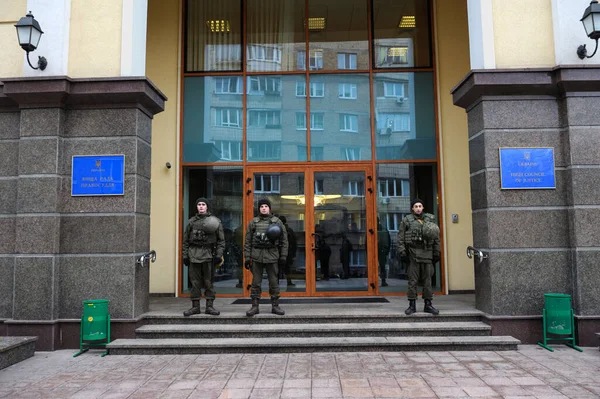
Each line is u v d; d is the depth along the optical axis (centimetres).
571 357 570
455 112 938
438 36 949
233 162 938
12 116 684
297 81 955
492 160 656
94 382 496
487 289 653
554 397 438
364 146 935
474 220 696
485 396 441
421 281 682
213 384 483
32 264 639
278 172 930
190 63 968
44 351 627
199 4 978
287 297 884
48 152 652
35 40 647
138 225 664
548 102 662
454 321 664
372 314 669
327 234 907
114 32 678
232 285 913
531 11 671
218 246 693
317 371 522
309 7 970
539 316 632
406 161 930
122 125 665
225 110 953
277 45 966
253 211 923
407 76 950
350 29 963
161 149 947
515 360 558
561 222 645
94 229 652
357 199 918
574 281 632
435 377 497
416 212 686
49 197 646
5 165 678
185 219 939
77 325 642
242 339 620
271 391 460
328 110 945
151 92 682
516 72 648
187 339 627
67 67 674
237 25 972
